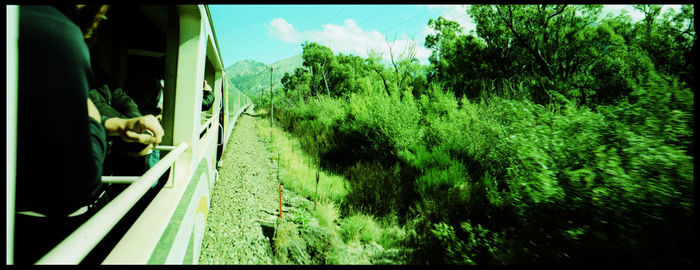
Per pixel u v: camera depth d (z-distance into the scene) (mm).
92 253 1409
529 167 3061
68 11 651
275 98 33031
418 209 5527
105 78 1669
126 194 832
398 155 8211
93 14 746
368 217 5535
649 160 2248
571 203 2582
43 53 573
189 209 1712
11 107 534
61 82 608
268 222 4414
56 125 635
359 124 9773
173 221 1427
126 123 1130
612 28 18359
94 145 841
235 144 11234
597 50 18312
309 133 13469
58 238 1010
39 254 964
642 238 2115
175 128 2076
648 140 2352
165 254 1116
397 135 8469
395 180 6645
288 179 7129
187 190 1897
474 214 4664
